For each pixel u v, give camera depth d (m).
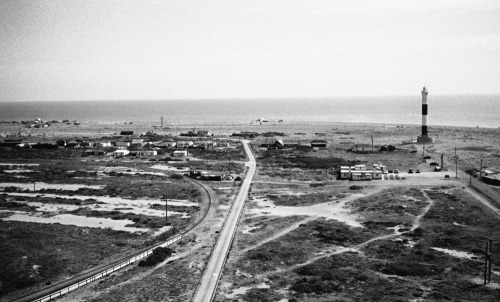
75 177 149.62
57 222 97.62
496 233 85.44
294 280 65.69
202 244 82.81
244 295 60.56
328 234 86.25
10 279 66.81
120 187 133.00
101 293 62.00
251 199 117.31
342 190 125.19
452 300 58.16
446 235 84.62
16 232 88.75
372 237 84.56
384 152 192.25
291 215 101.12
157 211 106.88
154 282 65.56
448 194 115.88
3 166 171.00
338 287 62.78
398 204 107.44
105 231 90.88
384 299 58.69
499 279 64.75
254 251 77.44
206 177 144.38
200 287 63.34
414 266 69.25
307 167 163.62
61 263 73.44
